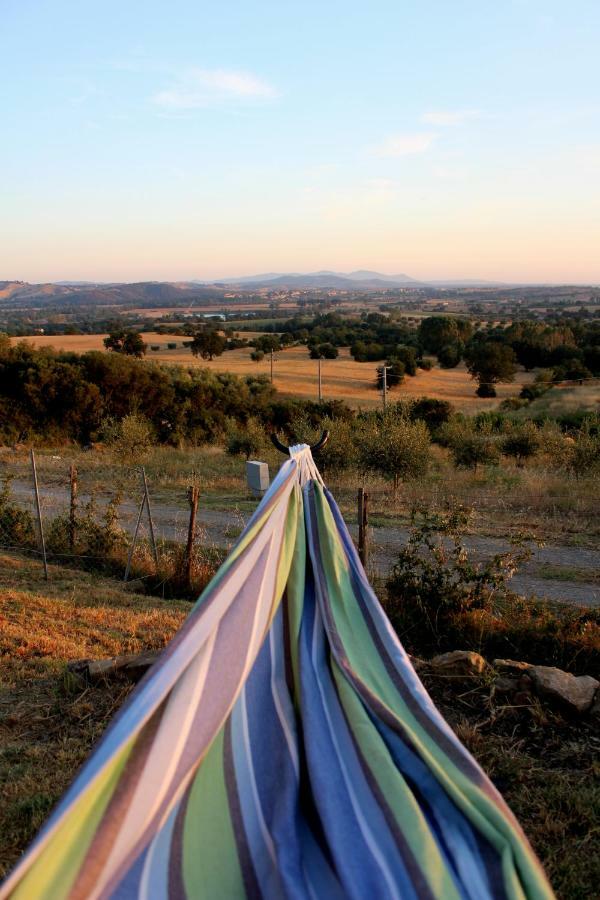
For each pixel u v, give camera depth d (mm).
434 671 5797
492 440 26469
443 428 31828
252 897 2209
